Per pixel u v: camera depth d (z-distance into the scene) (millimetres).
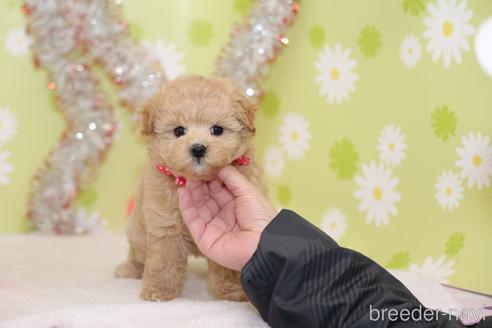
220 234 650
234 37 1109
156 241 741
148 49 1185
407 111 1034
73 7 1094
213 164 668
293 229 590
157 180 741
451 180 996
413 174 1030
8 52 1148
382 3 1052
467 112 985
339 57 1097
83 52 1149
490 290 879
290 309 555
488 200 966
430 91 1014
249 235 626
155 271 740
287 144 1159
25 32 1146
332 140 1112
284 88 1154
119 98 1169
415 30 1022
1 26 1143
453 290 878
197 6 1188
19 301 718
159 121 712
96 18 1100
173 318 639
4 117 1156
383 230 1057
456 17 988
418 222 1022
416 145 1027
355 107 1086
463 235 973
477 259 948
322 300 552
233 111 711
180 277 752
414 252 1001
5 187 1166
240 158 736
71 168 1146
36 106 1165
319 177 1128
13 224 1173
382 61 1057
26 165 1169
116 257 977
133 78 1111
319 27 1113
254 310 665
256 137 1173
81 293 755
